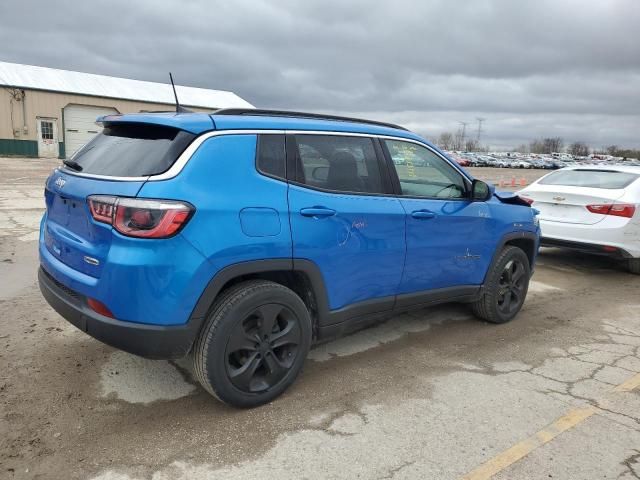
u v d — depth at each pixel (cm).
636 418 338
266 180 322
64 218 332
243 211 306
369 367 405
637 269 755
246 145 319
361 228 367
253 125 326
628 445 306
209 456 282
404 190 408
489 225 473
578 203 731
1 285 559
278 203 322
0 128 3347
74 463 272
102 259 285
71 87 3622
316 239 339
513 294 527
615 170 781
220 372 310
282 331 339
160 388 354
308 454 287
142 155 304
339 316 368
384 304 398
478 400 356
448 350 446
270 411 331
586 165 850
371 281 382
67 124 3581
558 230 744
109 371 374
